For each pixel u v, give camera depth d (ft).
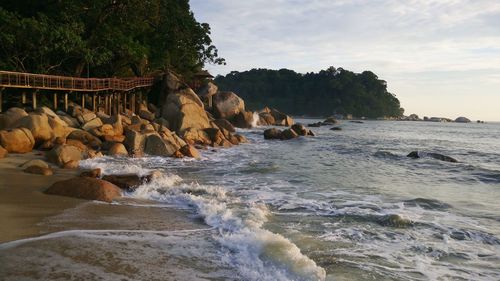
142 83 139.03
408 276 23.03
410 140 147.95
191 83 184.55
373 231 31.01
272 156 80.69
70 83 94.43
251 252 24.21
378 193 46.37
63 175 47.09
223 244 25.68
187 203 37.06
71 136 71.00
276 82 582.76
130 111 126.82
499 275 23.79
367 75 562.25
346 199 42.34
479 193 48.85
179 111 100.12
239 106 172.45
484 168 69.82
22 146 60.75
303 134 138.72
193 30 192.34
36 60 109.29
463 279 23.06
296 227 31.24
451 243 29.09
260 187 47.91
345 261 24.63
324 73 561.43
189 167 62.85
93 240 25.22
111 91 114.42
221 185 48.75
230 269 21.89
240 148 94.63
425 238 29.94
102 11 119.75
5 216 29.60
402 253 26.66
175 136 80.59
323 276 21.84
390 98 566.77
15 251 22.53
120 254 23.11
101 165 54.65
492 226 33.73
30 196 36.04
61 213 31.27
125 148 71.05
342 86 530.68
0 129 65.77
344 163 73.41
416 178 59.11
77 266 20.97
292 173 59.67
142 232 27.66
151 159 67.97
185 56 199.11
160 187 43.45
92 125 78.43
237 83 591.37
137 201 37.27
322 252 26.05
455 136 196.24
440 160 79.00
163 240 26.18
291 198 41.83
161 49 170.09
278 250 24.31
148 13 134.00
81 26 108.78
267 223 32.09
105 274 20.22
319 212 36.17
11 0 110.32
